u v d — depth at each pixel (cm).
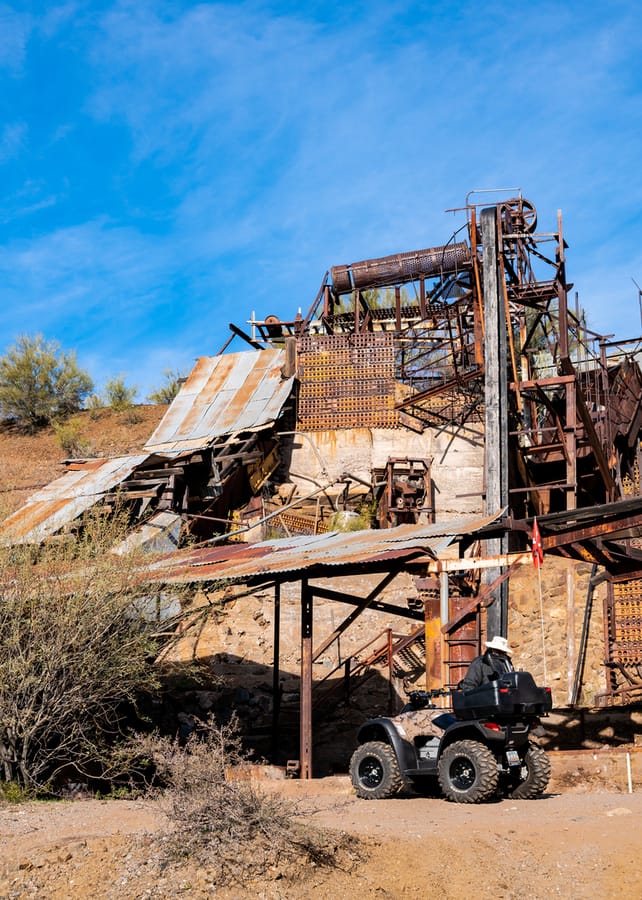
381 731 1205
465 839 852
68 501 2581
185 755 924
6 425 4384
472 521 1645
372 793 1158
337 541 1784
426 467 2945
